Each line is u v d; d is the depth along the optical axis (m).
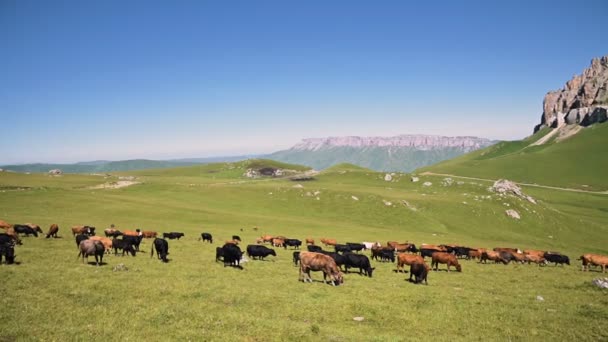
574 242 91.69
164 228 60.72
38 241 36.69
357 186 162.88
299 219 89.75
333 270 25.14
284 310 18.53
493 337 16.64
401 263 33.16
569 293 25.80
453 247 49.50
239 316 16.69
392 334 16.22
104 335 13.57
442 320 18.47
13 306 15.88
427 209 105.31
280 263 34.22
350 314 18.72
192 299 19.09
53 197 85.19
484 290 26.14
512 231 96.25
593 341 16.45
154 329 14.53
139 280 22.09
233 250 30.28
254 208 103.75
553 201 164.62
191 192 118.56
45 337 13.04
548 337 16.81
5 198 80.06
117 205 82.69
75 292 18.36
